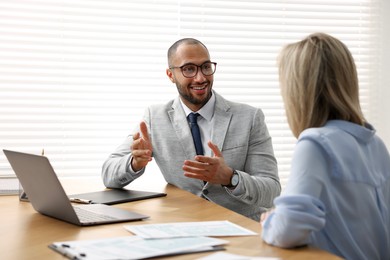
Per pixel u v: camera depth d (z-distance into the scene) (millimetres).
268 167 2721
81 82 3598
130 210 2090
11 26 3484
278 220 1466
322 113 1619
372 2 4020
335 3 3961
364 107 4027
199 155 2506
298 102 1610
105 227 1787
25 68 3521
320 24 3949
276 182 2666
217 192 2688
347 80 1618
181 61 2758
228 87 3785
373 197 1634
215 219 1908
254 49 3832
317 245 1563
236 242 1568
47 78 3557
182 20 3719
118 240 1562
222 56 3777
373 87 4031
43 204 1950
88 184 2773
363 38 4020
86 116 3621
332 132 1573
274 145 3879
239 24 3820
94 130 3635
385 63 4043
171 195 2434
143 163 2520
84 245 1506
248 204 2695
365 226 1599
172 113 2879
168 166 2797
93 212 1983
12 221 1915
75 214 1794
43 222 1893
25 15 3504
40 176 1835
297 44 1654
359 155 1604
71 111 3596
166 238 1582
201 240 1559
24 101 3521
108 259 1354
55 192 1809
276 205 1498
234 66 3799
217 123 2787
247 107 2867
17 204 2244
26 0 3500
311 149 1521
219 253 1434
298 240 1467
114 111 3662
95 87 3629
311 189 1475
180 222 1861
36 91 3535
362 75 4020
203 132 2822
